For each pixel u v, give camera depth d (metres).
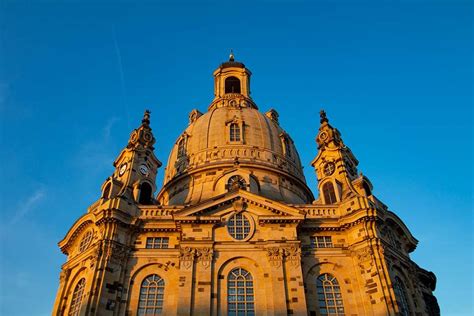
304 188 67.69
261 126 71.00
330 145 61.31
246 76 90.81
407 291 47.00
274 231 47.44
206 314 41.69
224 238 47.06
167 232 48.78
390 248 47.50
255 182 58.47
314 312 43.56
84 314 40.81
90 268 44.72
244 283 44.41
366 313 42.88
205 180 62.06
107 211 47.44
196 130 71.88
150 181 57.91
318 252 47.50
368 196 53.31
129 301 43.94
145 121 63.94
